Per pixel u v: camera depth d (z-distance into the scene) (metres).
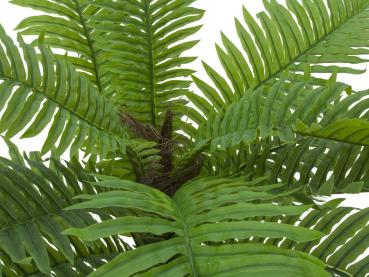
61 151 0.80
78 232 0.48
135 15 0.98
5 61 0.77
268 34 1.00
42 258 0.61
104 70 1.03
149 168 0.86
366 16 1.03
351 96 0.79
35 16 1.01
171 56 1.00
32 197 0.69
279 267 0.46
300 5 1.01
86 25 1.02
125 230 0.50
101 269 0.47
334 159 0.81
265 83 1.00
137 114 1.01
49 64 0.79
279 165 0.83
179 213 0.56
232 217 0.53
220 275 0.46
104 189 0.79
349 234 0.75
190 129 1.00
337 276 0.73
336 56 0.99
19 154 0.90
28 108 0.78
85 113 0.81
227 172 0.88
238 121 0.77
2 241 0.61
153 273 0.47
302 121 0.73
